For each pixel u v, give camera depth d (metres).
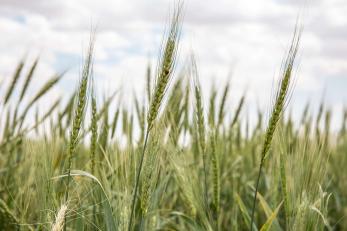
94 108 0.72
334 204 1.32
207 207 0.77
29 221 0.77
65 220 0.64
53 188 0.68
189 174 0.80
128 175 0.70
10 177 0.92
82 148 0.87
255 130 1.36
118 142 0.79
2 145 0.92
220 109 0.99
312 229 0.70
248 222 0.78
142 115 0.90
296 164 0.73
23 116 0.92
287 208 0.71
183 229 0.87
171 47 0.58
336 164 1.37
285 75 0.62
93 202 0.74
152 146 0.64
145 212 0.63
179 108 0.91
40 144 0.73
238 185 1.10
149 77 0.92
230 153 1.21
